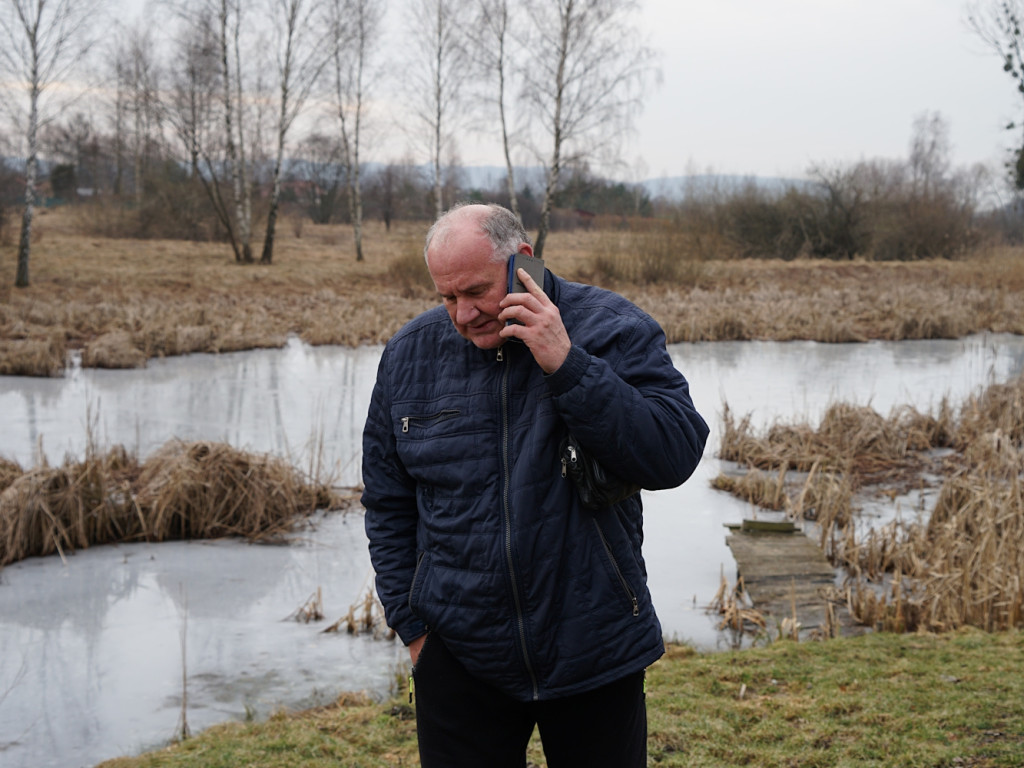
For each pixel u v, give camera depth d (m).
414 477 2.07
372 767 3.40
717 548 6.95
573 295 2.07
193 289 26.16
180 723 4.19
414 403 2.06
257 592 6.04
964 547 5.76
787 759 3.25
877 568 6.26
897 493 8.55
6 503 6.64
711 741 3.44
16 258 28.27
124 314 20.47
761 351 19.08
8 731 4.11
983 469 8.03
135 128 49.16
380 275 31.03
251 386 13.85
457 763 2.04
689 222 38.97
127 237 39.69
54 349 15.92
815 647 4.58
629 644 1.93
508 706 2.02
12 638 5.23
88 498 7.07
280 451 9.62
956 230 41.19
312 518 7.71
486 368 2.00
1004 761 3.12
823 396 13.60
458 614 1.95
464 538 1.94
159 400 12.61
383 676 4.73
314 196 63.06
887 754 3.25
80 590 6.03
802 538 6.79
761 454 9.76
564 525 1.90
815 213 41.06
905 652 4.46
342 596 5.98
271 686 4.61
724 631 5.30
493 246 1.84
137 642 5.19
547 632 1.91
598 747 1.97
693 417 1.95
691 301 25.70
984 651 4.41
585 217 67.44
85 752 3.93
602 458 1.83
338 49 33.09
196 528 7.22
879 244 40.72
